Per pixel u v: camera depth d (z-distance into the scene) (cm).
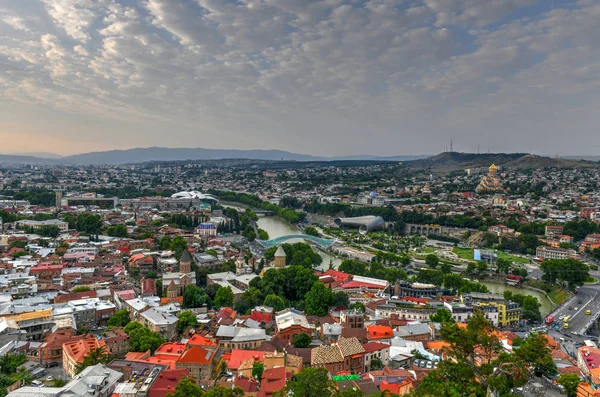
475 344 14425
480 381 14038
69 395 19400
